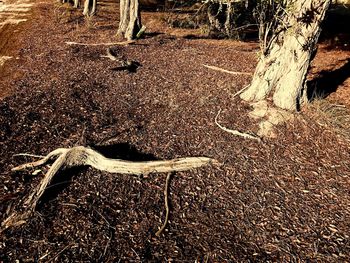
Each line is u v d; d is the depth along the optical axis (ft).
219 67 29.78
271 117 20.48
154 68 29.86
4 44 39.75
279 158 17.88
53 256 12.19
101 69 29.53
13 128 19.80
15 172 16.20
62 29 44.14
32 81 27.37
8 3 62.23
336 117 20.76
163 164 16.72
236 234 13.55
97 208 14.44
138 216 14.21
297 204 15.03
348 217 14.32
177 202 15.05
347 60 31.94
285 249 12.88
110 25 46.37
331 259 12.42
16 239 12.82
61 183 15.57
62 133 19.62
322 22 19.15
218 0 28.17
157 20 51.03
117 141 19.07
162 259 12.31
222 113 21.62
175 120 21.24
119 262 12.11
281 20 19.45
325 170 17.11
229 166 17.25
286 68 20.52
